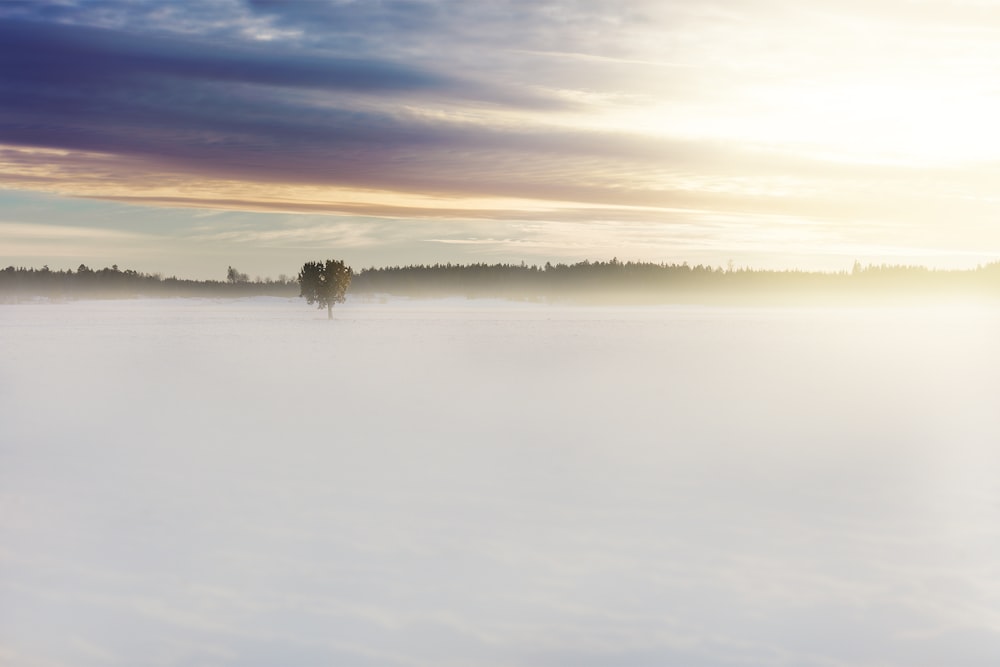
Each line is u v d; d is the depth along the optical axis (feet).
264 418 53.72
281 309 392.68
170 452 42.14
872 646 20.26
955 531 28.71
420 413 56.08
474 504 31.96
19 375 79.92
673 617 21.77
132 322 220.23
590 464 39.24
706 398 64.39
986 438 46.52
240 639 20.38
